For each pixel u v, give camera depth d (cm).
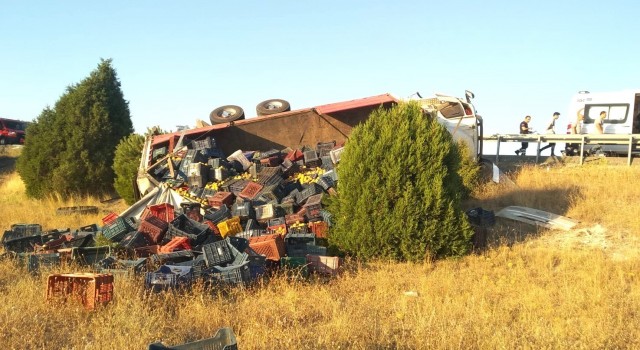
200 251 1101
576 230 1334
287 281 991
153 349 519
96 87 2420
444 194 1191
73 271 980
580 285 940
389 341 666
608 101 2220
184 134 1830
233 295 911
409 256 1170
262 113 2036
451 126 1870
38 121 2439
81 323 716
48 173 2345
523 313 791
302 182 1597
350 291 945
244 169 1717
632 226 1309
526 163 2086
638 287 930
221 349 561
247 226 1308
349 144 1253
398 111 1243
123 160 2073
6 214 1961
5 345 632
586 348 645
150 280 877
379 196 1189
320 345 641
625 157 2097
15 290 847
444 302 858
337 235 1230
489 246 1247
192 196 1548
